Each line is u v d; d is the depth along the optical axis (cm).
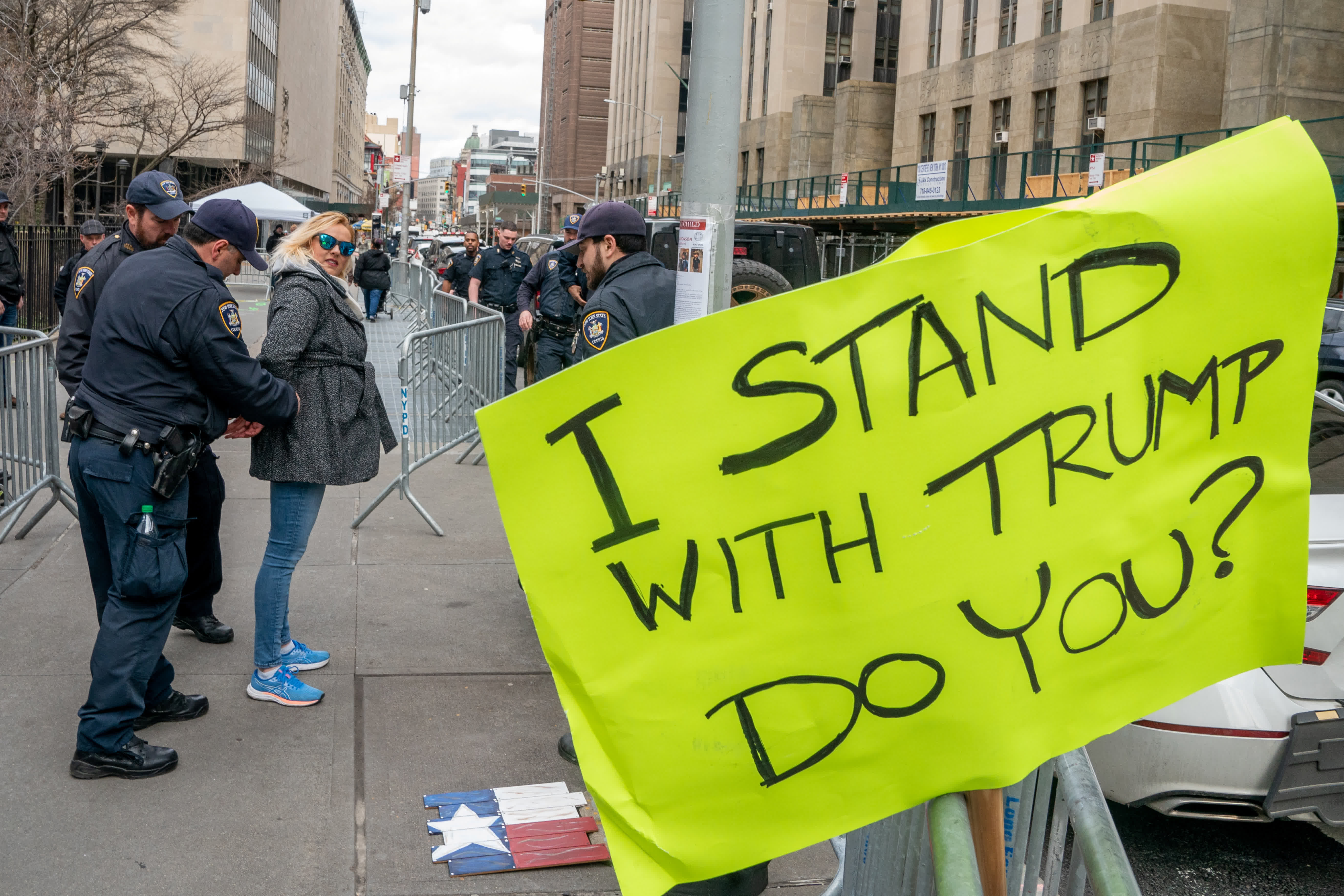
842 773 172
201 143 4600
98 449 371
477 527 750
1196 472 181
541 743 438
